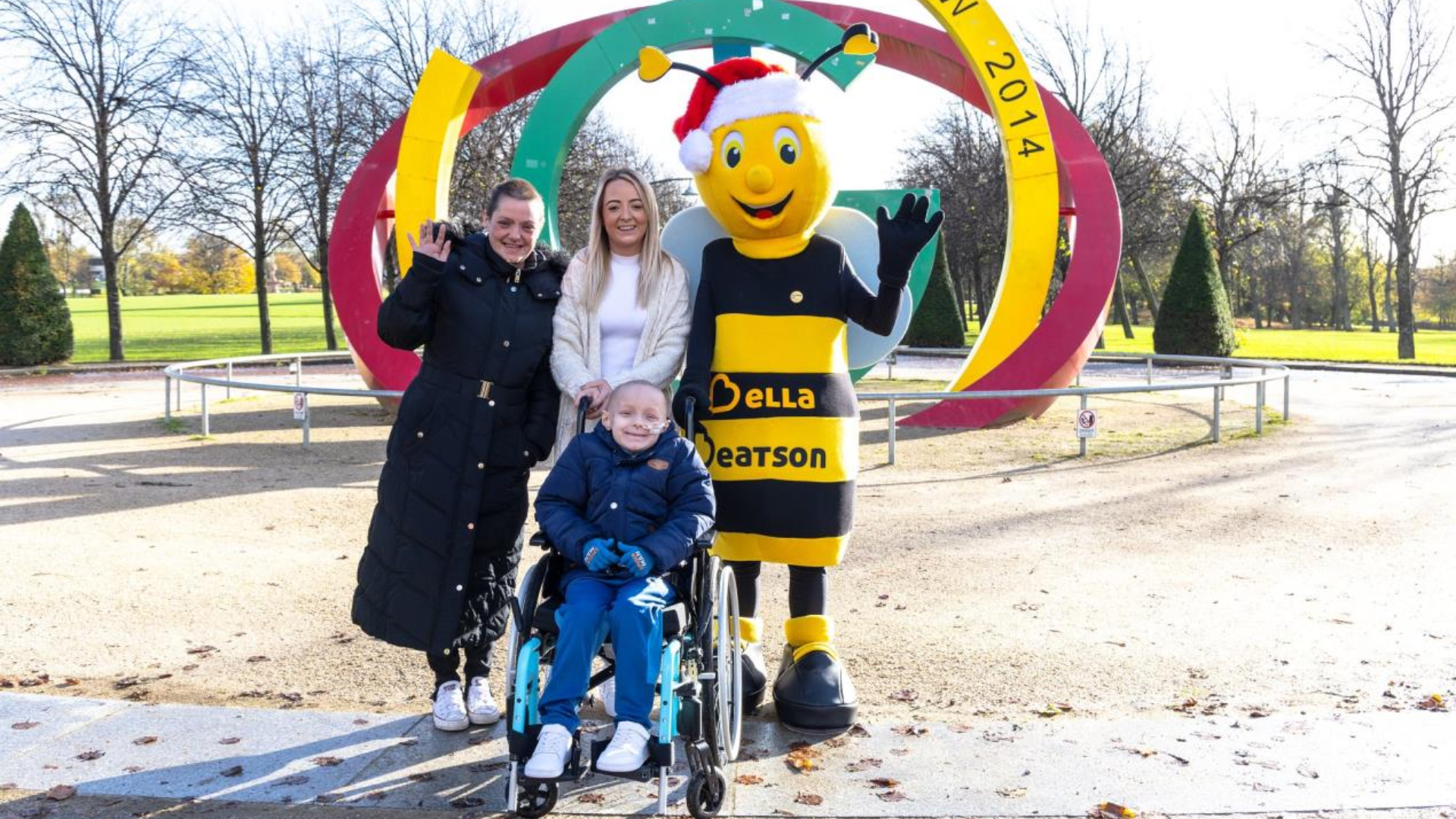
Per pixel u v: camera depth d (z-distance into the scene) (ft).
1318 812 11.18
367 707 14.79
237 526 26.09
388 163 43.70
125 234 122.42
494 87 43.88
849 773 12.28
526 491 13.83
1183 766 12.35
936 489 30.68
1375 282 268.62
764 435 13.74
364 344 43.78
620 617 11.07
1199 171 137.39
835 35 39.09
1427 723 13.56
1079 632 17.85
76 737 13.35
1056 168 39.55
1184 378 70.64
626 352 13.74
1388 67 106.42
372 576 13.20
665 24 39.99
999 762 12.52
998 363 40.37
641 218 13.61
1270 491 29.89
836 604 19.61
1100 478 32.22
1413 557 22.59
